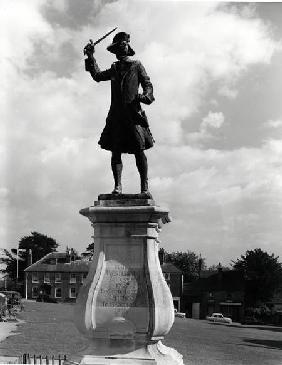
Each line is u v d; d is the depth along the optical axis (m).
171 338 36.31
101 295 10.09
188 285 89.75
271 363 26.42
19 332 34.19
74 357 10.12
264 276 83.38
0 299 46.38
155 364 9.65
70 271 94.94
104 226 10.38
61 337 31.66
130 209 10.18
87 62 11.44
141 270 10.18
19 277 111.25
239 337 42.09
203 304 85.69
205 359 26.47
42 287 95.38
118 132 11.00
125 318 9.94
